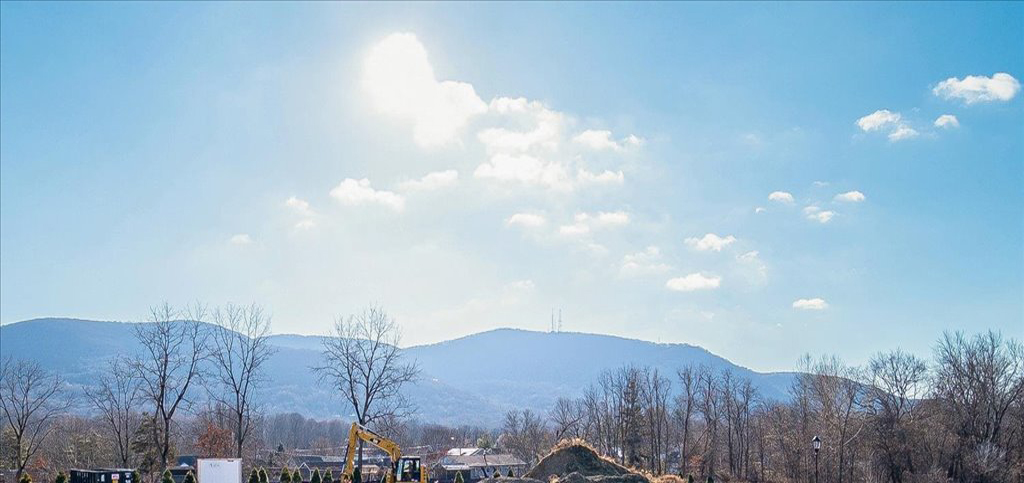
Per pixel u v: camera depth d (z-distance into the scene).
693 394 136.25
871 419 94.31
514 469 129.75
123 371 131.12
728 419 120.56
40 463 96.50
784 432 108.38
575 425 132.88
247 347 84.38
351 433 62.16
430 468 120.81
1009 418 93.12
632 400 113.50
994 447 88.00
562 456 62.88
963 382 93.94
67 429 114.00
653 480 63.53
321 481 72.69
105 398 108.25
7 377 93.44
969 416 91.88
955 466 89.62
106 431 111.25
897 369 110.56
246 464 97.81
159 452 79.12
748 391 155.00
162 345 80.19
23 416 88.56
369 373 83.00
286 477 75.69
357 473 74.94
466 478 114.81
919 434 92.06
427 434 195.38
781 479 105.06
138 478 68.88
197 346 85.06
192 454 113.62
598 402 182.50
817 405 106.44
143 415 88.31
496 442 188.50
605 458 64.50
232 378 81.81
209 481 67.19
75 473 68.88
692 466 116.00
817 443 70.19
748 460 118.44
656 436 120.88
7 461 97.19
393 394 90.38
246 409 82.75
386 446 61.81
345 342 85.19
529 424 178.75
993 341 94.44
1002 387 92.25
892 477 91.88
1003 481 86.06
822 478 96.00
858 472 95.12
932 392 96.94
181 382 90.12
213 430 94.94
